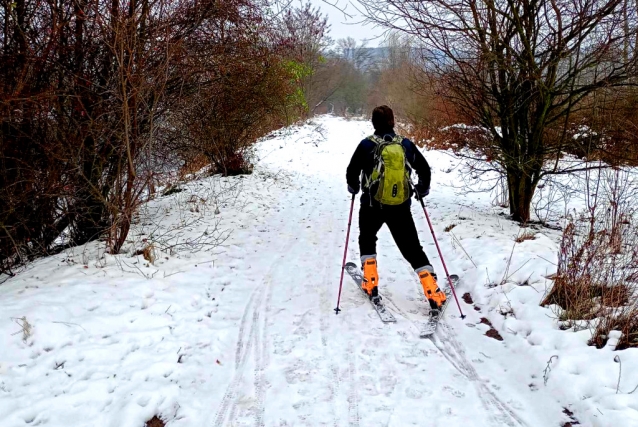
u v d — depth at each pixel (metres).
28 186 4.91
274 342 3.88
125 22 4.55
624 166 6.12
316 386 3.26
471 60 6.35
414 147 4.30
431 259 5.86
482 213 7.80
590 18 5.55
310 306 4.56
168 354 3.57
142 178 5.50
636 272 3.90
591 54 5.86
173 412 3.00
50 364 3.27
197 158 11.18
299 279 5.28
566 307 3.79
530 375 3.29
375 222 4.38
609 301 3.69
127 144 4.83
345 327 4.11
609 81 5.84
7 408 2.81
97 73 5.43
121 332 3.78
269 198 9.90
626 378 2.90
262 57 9.37
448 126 8.62
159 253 5.52
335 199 10.18
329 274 5.41
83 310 4.00
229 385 3.31
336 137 23.77
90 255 5.36
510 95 6.41
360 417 2.93
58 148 4.93
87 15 4.93
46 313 3.77
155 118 5.81
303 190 11.24
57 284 4.43
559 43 5.78
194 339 3.87
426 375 3.38
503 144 6.87
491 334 3.95
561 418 2.84
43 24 4.87
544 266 4.66
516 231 6.33
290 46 11.23
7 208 4.79
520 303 4.14
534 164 6.74
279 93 11.20
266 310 4.50
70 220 5.79
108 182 5.68
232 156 11.95
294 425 2.87
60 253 5.59
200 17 6.08
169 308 4.26
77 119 5.19
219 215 8.07
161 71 5.02
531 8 5.95
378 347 3.76
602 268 3.99
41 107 4.70
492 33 6.08
